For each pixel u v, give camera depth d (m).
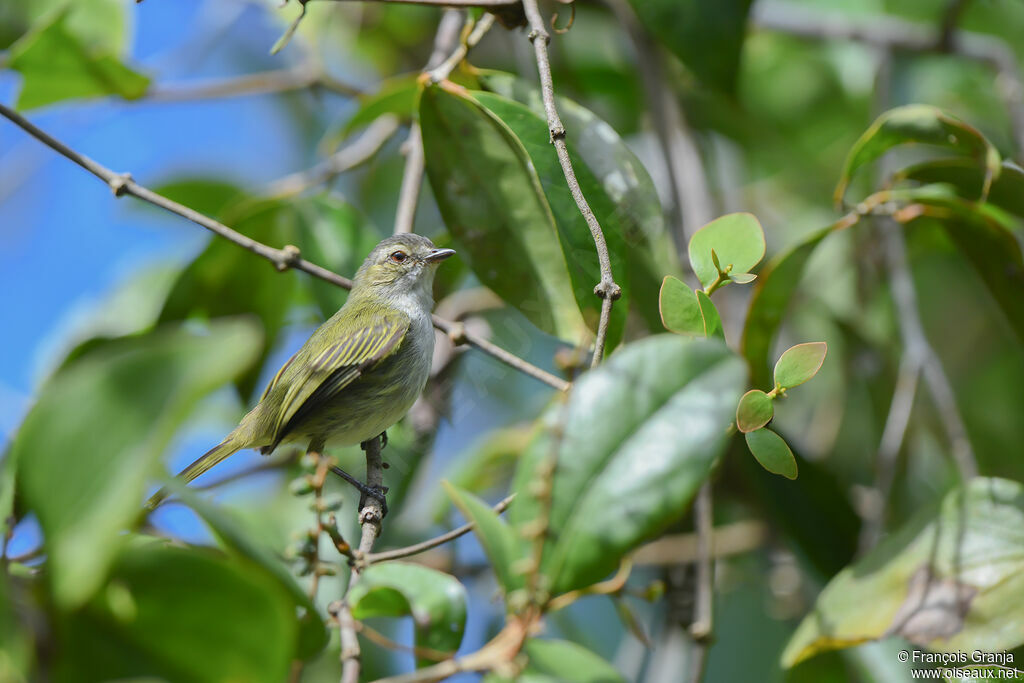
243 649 4.88
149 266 13.08
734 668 13.23
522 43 12.60
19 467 4.46
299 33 11.88
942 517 7.47
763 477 10.24
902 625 7.09
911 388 10.52
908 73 13.08
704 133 14.20
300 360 10.62
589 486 5.54
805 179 14.62
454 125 8.35
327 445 10.52
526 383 13.82
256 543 5.42
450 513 11.84
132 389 4.29
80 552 4.18
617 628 12.93
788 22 13.16
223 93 11.47
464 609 6.52
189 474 10.48
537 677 6.39
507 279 8.47
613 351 7.73
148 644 4.84
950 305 13.81
